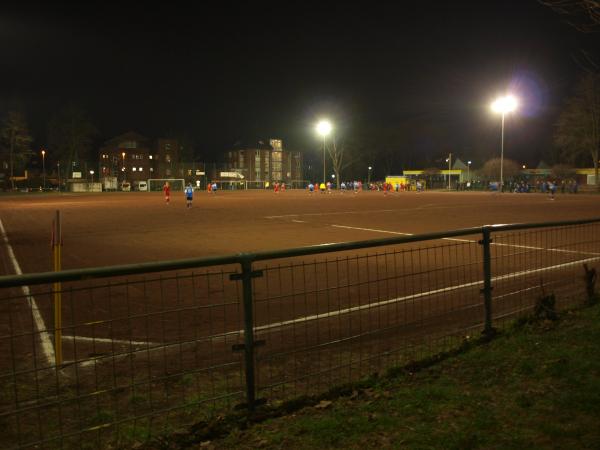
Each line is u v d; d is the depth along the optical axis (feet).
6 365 17.87
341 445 11.87
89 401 14.96
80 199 174.81
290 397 14.93
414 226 70.49
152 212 102.58
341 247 15.34
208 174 378.32
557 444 11.66
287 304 26.18
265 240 55.62
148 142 363.97
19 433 11.91
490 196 181.88
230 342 20.20
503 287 29.55
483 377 15.84
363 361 17.89
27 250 48.73
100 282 31.65
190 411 14.11
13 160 288.30
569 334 19.56
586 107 216.33
